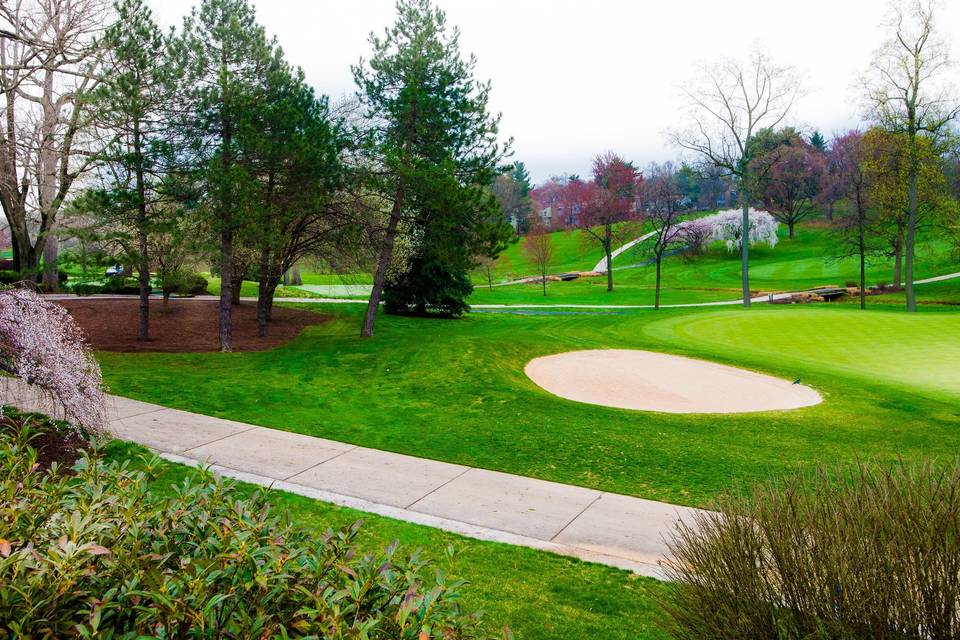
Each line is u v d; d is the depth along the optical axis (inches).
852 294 1977.1
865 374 726.5
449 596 128.3
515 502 382.0
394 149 872.9
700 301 2106.3
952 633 138.9
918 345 877.2
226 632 112.0
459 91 942.4
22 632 107.3
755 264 2930.6
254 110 786.8
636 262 3225.9
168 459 422.6
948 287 2012.8
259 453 450.6
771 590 156.9
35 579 112.8
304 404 584.1
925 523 147.8
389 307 1397.6
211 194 775.1
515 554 309.7
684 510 370.6
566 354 833.5
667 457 456.8
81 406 382.6
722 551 168.7
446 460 454.6
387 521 343.9
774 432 514.6
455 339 838.5
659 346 890.1
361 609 128.6
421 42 922.7
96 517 143.9
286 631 110.1
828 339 942.4
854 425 530.0
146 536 142.6
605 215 2618.1
